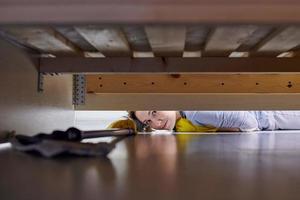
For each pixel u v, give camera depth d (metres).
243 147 1.17
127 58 1.45
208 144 1.29
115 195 0.47
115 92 2.00
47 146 0.85
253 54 1.40
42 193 0.48
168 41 1.11
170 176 0.61
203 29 0.98
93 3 0.50
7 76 1.11
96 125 2.29
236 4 0.49
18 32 1.00
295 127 2.58
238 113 2.36
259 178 0.59
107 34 1.02
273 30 0.98
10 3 0.50
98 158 0.84
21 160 0.79
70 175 0.61
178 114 2.37
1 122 1.07
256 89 2.01
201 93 2.00
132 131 1.83
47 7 0.50
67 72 1.43
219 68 1.44
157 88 1.99
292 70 1.43
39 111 1.38
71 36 1.13
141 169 0.68
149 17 0.50
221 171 0.66
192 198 0.46
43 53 1.37
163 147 1.15
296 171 0.67
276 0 0.49
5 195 0.47
